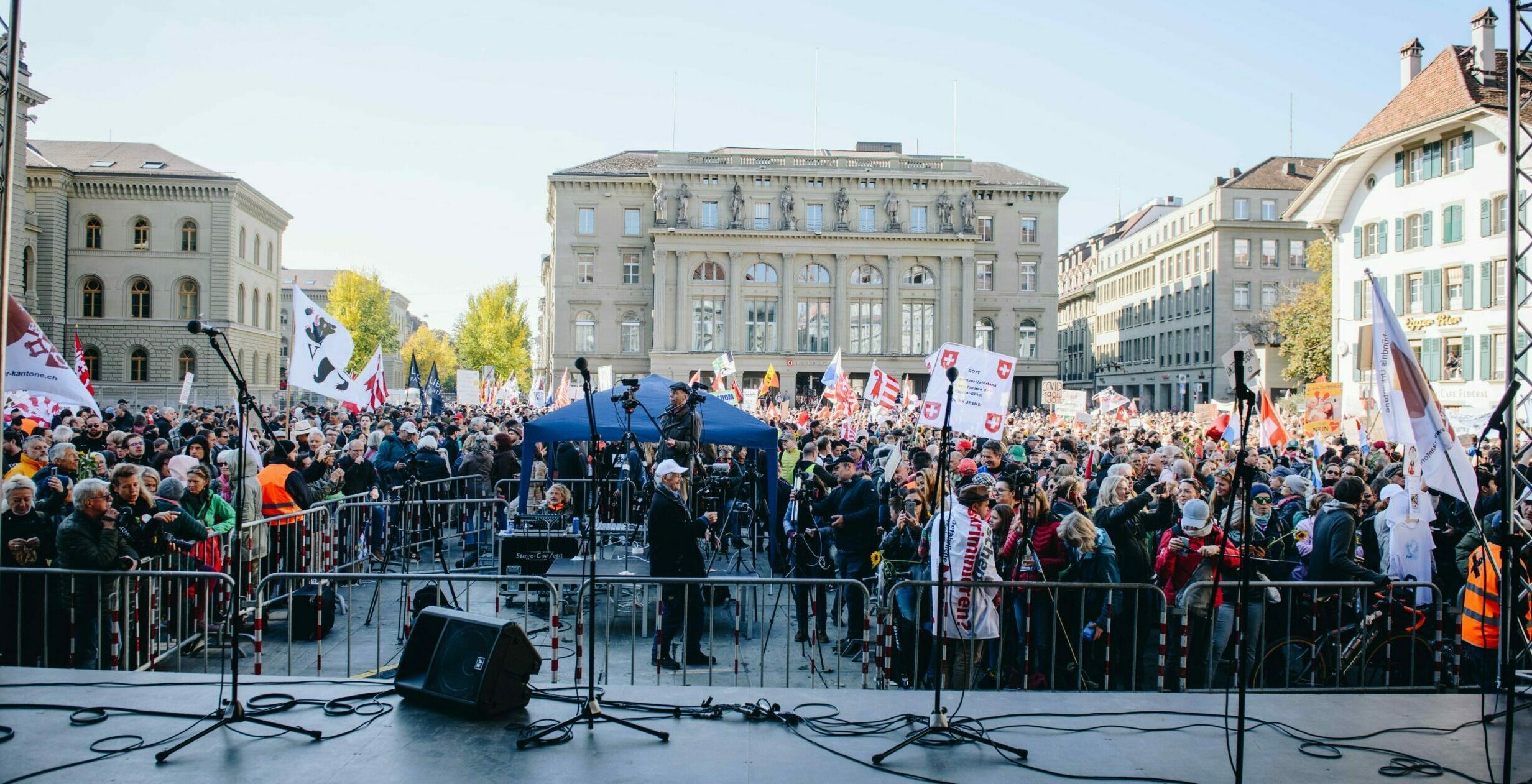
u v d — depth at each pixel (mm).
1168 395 87250
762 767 6707
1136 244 96625
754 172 77875
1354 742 7461
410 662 7980
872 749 7094
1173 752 7152
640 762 6727
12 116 8242
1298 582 9266
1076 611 9383
